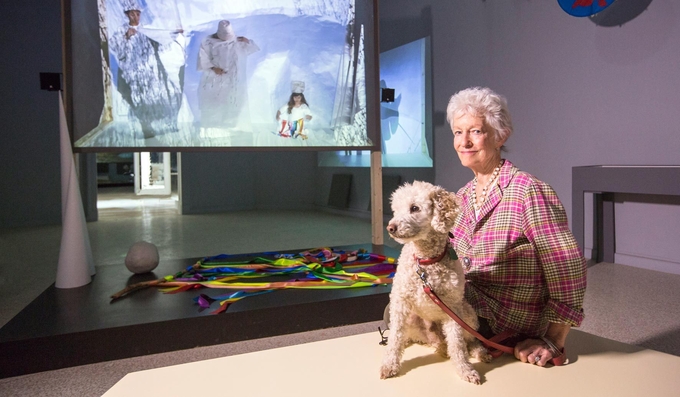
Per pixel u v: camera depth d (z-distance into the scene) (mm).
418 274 1178
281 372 1192
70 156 3461
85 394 2146
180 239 6598
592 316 3053
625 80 4418
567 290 1257
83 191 8445
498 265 1404
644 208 4383
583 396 1061
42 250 5812
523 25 5457
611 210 4648
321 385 1117
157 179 15953
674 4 3998
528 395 1064
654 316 3035
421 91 7230
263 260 3885
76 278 3314
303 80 4562
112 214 9680
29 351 2371
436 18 6848
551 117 5184
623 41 4414
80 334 2447
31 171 8000
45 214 8148
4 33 7711
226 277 3461
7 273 4605
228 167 10273
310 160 10414
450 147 6711
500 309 1440
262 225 7949
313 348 1345
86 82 3906
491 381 1138
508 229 1367
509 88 5711
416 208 1134
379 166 4777
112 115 4004
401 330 1206
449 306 1207
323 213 9586
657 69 4152
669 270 4199
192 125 4250
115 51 3994
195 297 2973
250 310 2762
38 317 2666
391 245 5816
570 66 4930
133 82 4059
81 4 3869
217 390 1098
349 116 4723
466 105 1417
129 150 4066
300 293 3092
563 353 1251
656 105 4176
